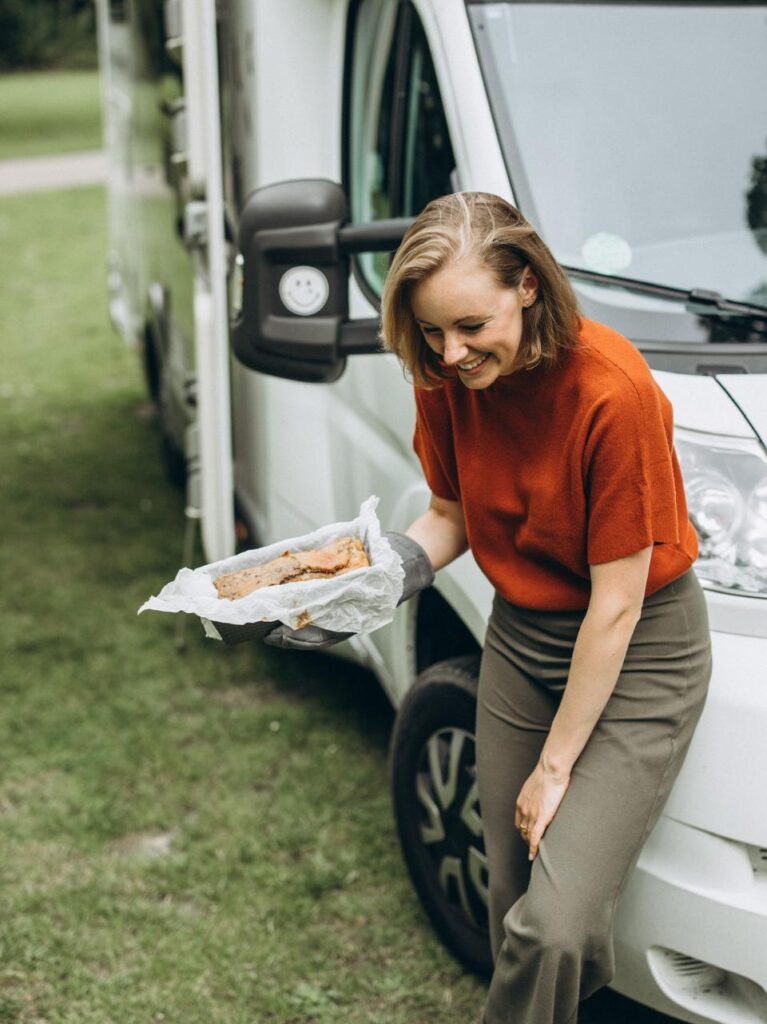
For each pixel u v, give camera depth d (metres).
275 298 3.03
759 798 2.21
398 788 3.11
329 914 3.26
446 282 1.94
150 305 6.20
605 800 2.15
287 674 4.62
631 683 2.19
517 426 2.10
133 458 7.17
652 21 3.16
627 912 2.36
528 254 1.96
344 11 3.72
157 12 5.25
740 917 2.23
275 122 3.79
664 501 2.03
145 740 4.14
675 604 2.18
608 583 2.07
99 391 8.55
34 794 3.83
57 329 10.27
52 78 34.44
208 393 4.05
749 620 2.32
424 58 3.29
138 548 5.83
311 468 3.89
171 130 4.84
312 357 3.03
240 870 3.43
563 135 2.98
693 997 2.40
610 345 2.02
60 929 3.18
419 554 2.40
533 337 1.99
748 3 3.22
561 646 2.26
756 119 3.06
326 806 3.74
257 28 3.76
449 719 2.89
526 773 2.40
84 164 19.42
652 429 1.99
